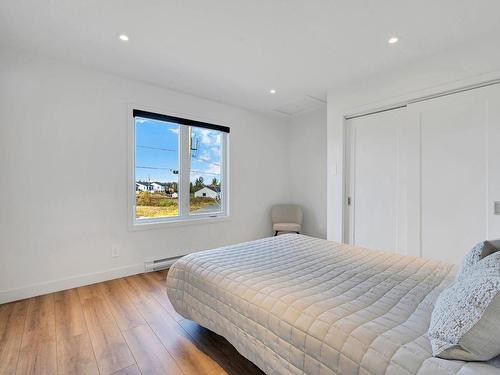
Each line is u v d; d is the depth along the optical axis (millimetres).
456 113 2324
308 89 3289
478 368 729
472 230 2260
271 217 4465
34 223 2430
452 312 814
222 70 2779
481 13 1838
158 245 3238
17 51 2348
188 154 3584
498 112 2117
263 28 2039
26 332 1805
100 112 2799
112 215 2883
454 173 2348
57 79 2545
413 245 2600
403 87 2609
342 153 3125
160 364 1500
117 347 1649
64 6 1784
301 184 4578
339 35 2129
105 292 2510
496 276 792
